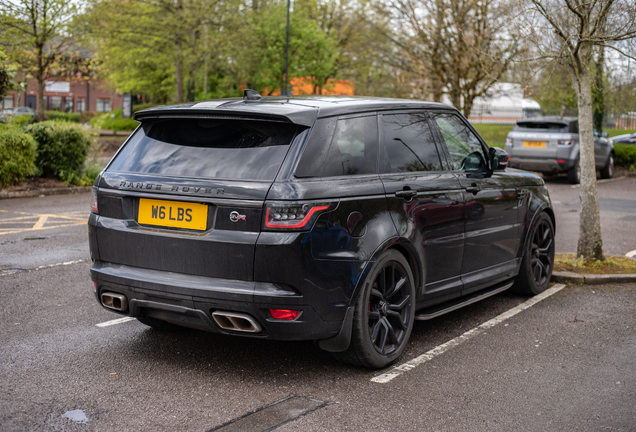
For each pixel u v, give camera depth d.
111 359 4.28
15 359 4.22
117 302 4.09
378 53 23.56
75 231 9.24
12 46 21.34
